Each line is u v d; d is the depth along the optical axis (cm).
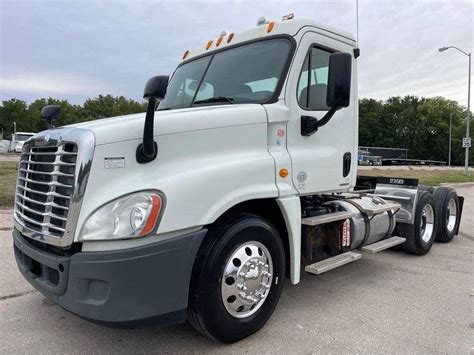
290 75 381
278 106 373
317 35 411
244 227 327
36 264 323
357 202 500
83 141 275
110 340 344
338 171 435
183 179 294
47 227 293
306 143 399
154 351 325
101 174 278
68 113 7994
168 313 287
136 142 293
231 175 322
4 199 976
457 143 8331
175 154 309
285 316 390
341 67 345
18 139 4425
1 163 2275
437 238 710
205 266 305
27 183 325
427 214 651
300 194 387
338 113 436
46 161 305
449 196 702
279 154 369
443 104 8850
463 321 382
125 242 272
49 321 379
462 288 476
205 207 301
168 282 284
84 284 271
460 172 3388
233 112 346
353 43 457
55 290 288
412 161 4956
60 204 285
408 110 8662
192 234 295
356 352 322
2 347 331
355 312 401
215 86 422
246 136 352
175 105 441
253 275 334
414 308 413
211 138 329
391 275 525
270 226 354
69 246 276
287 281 494
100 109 8519
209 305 307
